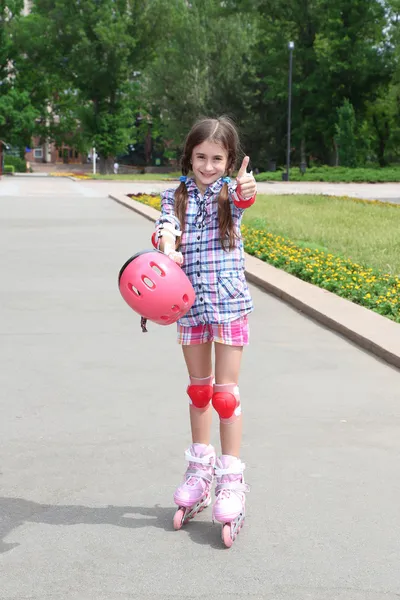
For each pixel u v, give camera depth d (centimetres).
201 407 382
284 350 731
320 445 483
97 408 554
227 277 363
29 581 320
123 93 7875
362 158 7794
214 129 359
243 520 375
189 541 357
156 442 487
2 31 7675
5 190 4016
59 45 7575
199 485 373
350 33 7281
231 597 307
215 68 7356
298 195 3584
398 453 471
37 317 874
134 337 780
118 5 7525
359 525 374
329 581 321
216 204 363
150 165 10356
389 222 2102
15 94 7675
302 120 7594
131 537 360
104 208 2675
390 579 323
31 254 1424
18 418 532
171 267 344
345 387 610
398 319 826
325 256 1284
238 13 7725
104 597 307
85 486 420
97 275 1180
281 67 7450
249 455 465
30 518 380
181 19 7700
